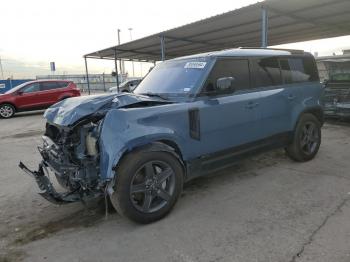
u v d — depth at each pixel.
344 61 9.78
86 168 3.50
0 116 15.75
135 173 3.55
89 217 4.01
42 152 4.32
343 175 5.08
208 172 4.38
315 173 5.21
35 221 3.98
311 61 6.04
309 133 5.85
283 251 3.04
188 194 4.55
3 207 4.45
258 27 13.50
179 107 3.92
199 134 4.11
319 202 4.09
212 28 13.55
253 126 4.80
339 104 9.37
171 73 4.78
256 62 4.97
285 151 5.92
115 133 3.41
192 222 3.73
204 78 4.26
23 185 5.36
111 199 3.64
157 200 3.85
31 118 15.46
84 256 3.16
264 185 4.78
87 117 3.62
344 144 7.14
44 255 3.21
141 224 3.72
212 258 3.00
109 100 3.83
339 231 3.35
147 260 3.04
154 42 17.12
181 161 3.95
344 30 14.58
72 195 3.57
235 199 4.32
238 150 4.65
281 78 5.34
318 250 3.03
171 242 3.32
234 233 3.43
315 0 9.48
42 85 16.67
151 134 3.60
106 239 3.46
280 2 9.62
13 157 7.38
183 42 17.16
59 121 3.82
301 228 3.46
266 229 3.48
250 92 4.77
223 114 4.34
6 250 3.33
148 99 4.02
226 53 4.61
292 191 4.50
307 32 15.02
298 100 5.53
